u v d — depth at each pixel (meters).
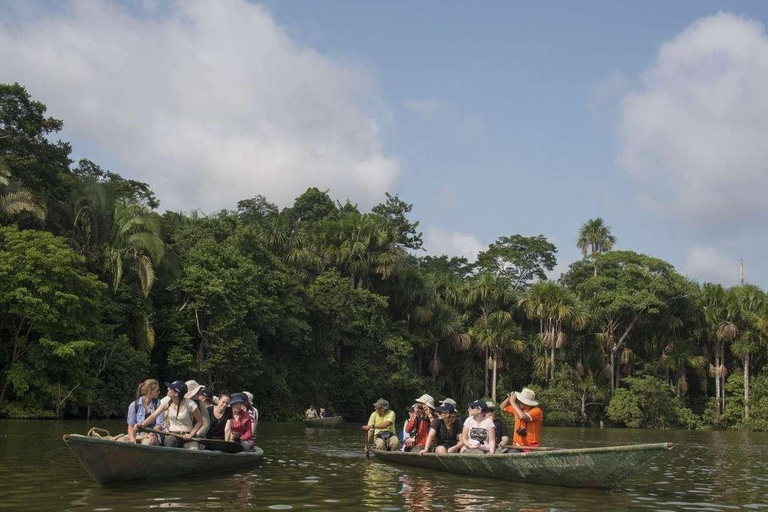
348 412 48.25
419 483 11.64
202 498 9.41
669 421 57.47
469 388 56.78
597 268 64.56
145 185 50.69
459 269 78.88
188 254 39.00
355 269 50.56
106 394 32.00
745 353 58.41
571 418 54.94
